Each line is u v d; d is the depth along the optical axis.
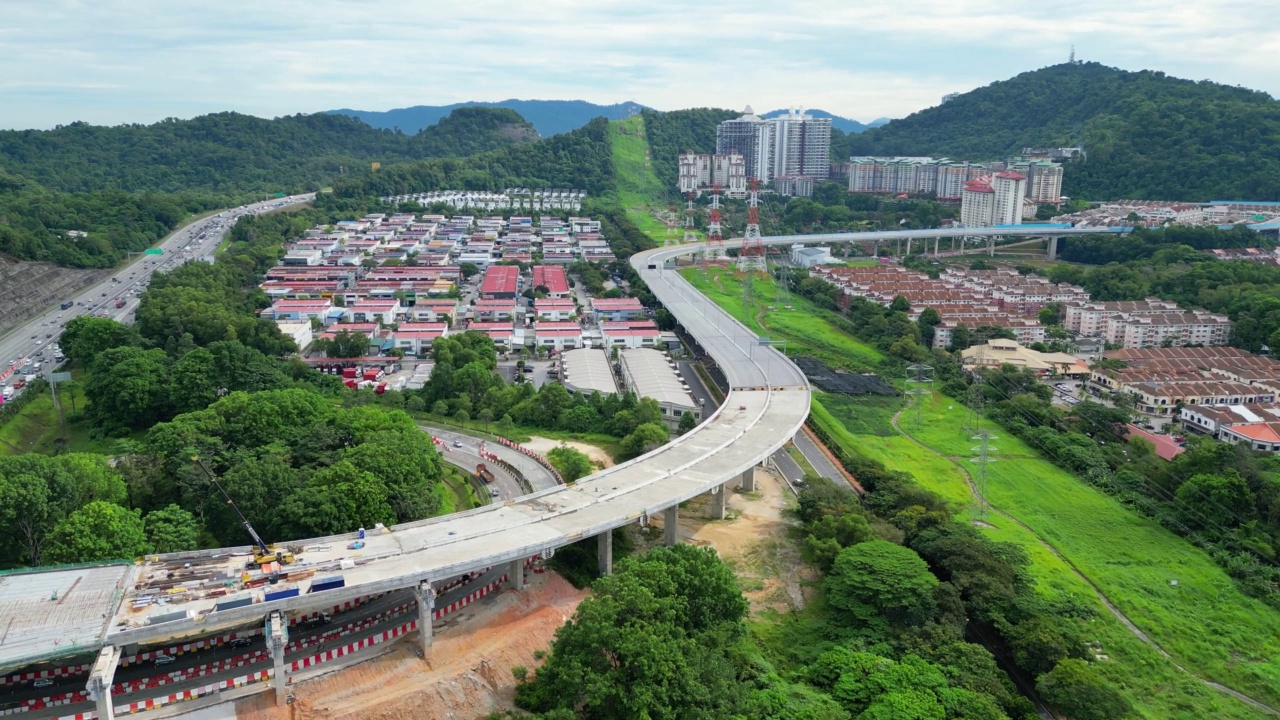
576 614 146.75
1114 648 181.62
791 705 142.62
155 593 144.12
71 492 177.00
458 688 144.38
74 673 140.62
